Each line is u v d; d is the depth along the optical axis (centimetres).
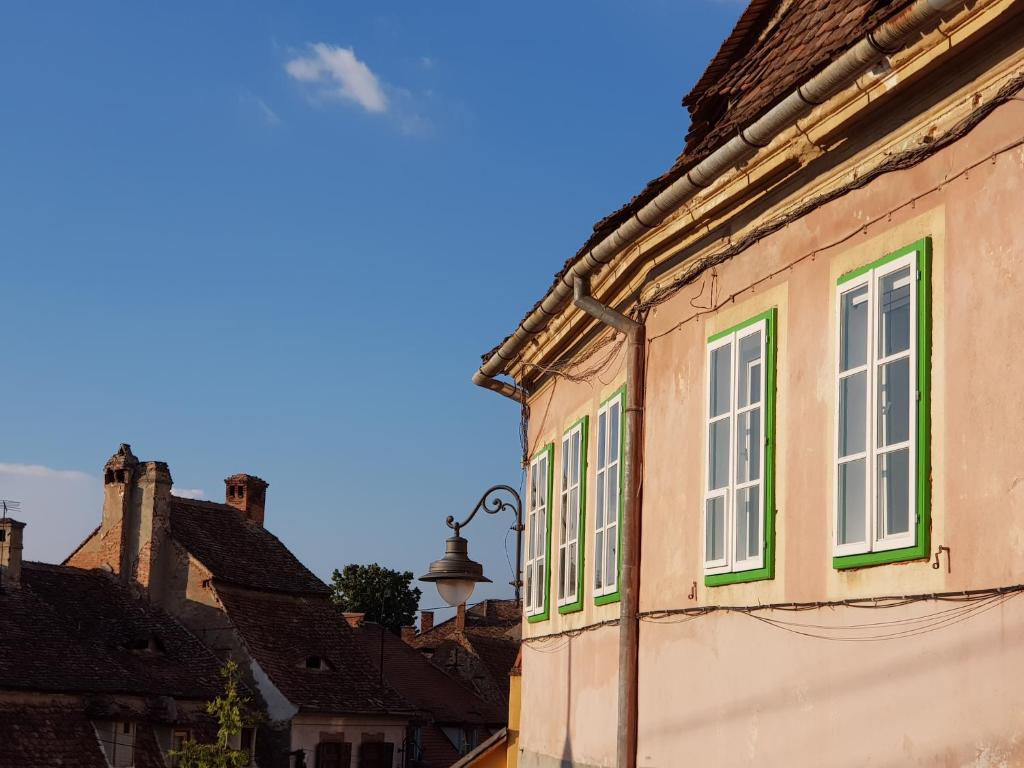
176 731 4028
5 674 3581
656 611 1005
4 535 4134
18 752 3425
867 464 718
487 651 6172
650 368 1062
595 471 1234
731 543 885
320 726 4516
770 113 780
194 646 4525
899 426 698
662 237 989
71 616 4278
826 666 751
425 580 1563
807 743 766
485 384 1587
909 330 697
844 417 757
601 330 1231
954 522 647
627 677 1035
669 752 962
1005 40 643
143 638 4359
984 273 644
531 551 1503
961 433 648
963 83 678
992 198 644
